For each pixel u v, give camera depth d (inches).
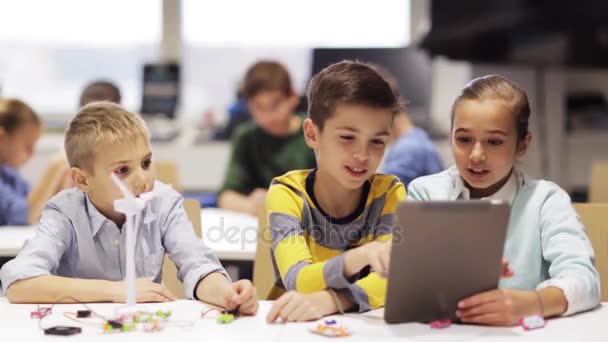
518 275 66.4
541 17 168.7
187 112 191.0
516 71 178.2
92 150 64.6
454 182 70.9
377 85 61.3
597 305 60.4
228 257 86.9
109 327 52.8
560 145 177.9
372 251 55.4
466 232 51.3
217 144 175.6
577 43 169.9
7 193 115.5
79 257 68.9
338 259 57.6
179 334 51.9
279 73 134.2
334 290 58.0
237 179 136.0
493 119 65.1
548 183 69.5
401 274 52.1
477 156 65.4
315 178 67.2
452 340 50.6
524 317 54.4
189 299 64.1
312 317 55.8
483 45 170.6
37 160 172.2
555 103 177.3
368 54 177.3
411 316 54.3
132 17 189.3
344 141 61.4
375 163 62.1
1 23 189.0
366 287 58.9
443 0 169.2
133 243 58.6
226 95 191.2
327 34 187.8
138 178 65.4
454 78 181.9
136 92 191.0
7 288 62.5
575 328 53.8
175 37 189.0
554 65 171.6
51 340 50.8
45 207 70.4
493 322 53.9
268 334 51.9
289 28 188.5
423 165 121.3
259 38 189.3
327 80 62.4
